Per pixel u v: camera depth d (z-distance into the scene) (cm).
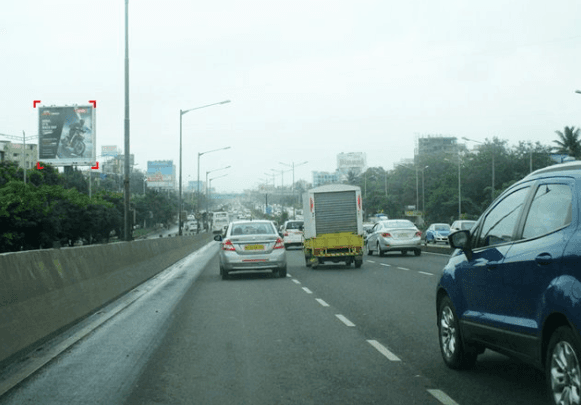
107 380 766
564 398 529
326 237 2648
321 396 683
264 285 1955
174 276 2423
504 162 9194
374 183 14750
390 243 3356
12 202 5706
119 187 15838
